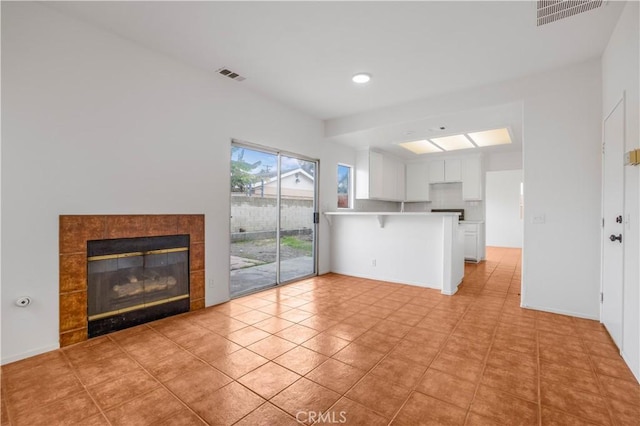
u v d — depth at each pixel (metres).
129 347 2.40
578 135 3.04
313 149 4.84
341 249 5.17
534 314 3.15
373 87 3.67
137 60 2.79
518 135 4.82
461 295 3.88
